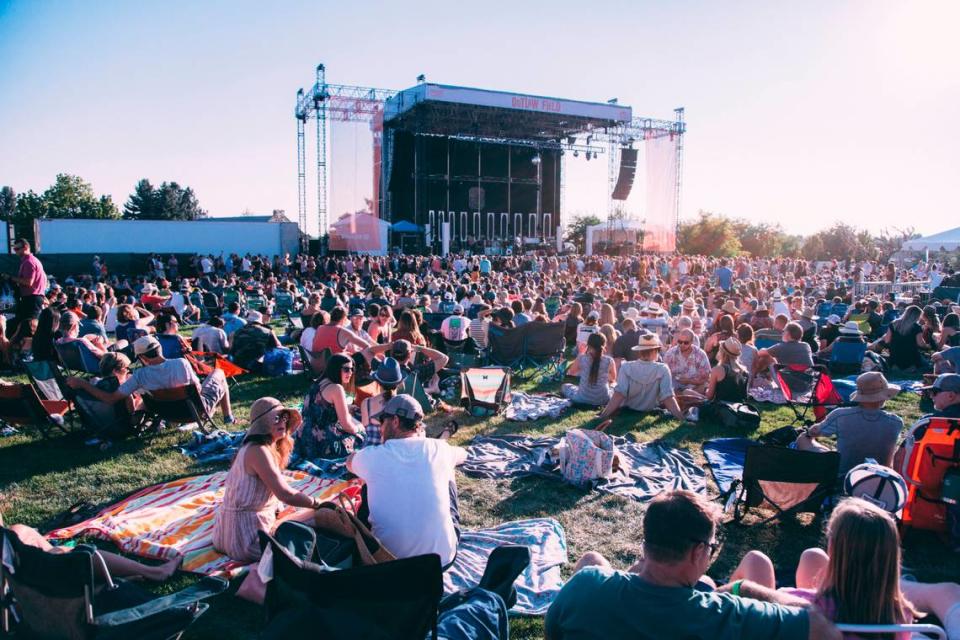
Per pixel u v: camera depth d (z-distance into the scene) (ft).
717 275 86.53
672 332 39.55
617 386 26.04
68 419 24.84
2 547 9.64
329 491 17.06
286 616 8.75
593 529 16.34
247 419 25.50
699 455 21.93
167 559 13.96
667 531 7.30
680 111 126.52
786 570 14.33
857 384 17.12
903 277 88.38
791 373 27.48
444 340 37.65
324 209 111.34
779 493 16.35
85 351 30.07
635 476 19.60
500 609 10.05
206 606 9.76
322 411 19.67
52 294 44.98
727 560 14.94
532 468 19.84
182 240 107.65
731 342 25.44
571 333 42.98
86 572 8.86
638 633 7.29
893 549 7.60
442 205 150.41
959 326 34.32
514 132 139.74
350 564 11.41
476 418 26.04
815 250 171.83
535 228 159.43
